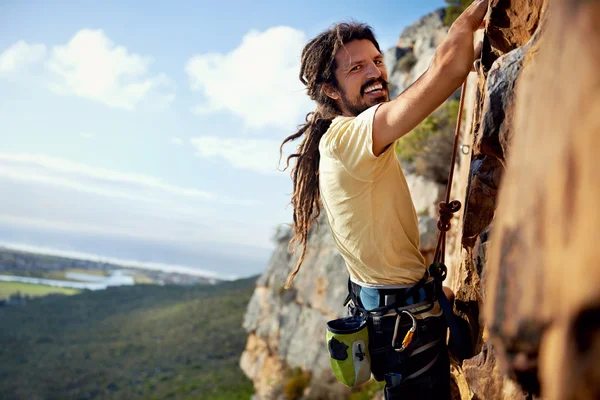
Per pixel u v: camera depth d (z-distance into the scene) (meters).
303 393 16.78
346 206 1.78
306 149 2.15
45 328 54.97
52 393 34.47
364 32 2.02
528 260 0.56
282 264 23.89
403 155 13.82
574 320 0.46
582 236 0.46
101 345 45.28
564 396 0.46
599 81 0.47
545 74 0.59
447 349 1.87
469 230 1.85
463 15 1.67
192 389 29.20
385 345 1.77
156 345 42.56
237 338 39.88
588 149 0.47
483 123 1.46
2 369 41.50
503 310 0.60
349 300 2.02
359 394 13.83
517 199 0.60
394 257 1.77
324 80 2.06
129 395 31.80
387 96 2.06
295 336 19.89
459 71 1.52
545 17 1.29
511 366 0.58
